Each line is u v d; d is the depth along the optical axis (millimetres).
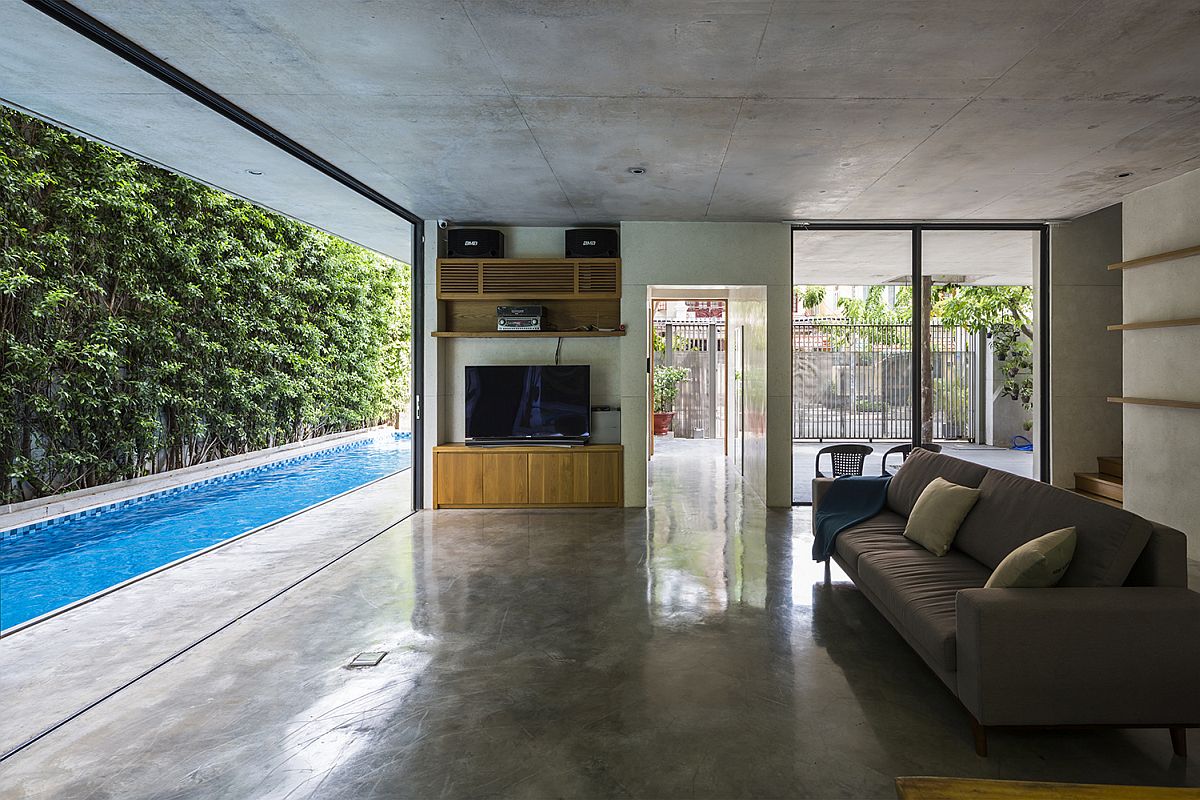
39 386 6168
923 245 7617
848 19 2814
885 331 8703
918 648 2891
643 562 4941
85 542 5898
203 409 8094
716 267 6777
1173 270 5102
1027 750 2465
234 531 6277
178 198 7488
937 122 4004
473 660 3254
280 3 2707
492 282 6781
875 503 4527
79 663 3229
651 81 3451
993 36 2961
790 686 2979
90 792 2223
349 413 11570
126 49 3094
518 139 4348
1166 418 5156
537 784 2264
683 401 14086
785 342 6812
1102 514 2660
